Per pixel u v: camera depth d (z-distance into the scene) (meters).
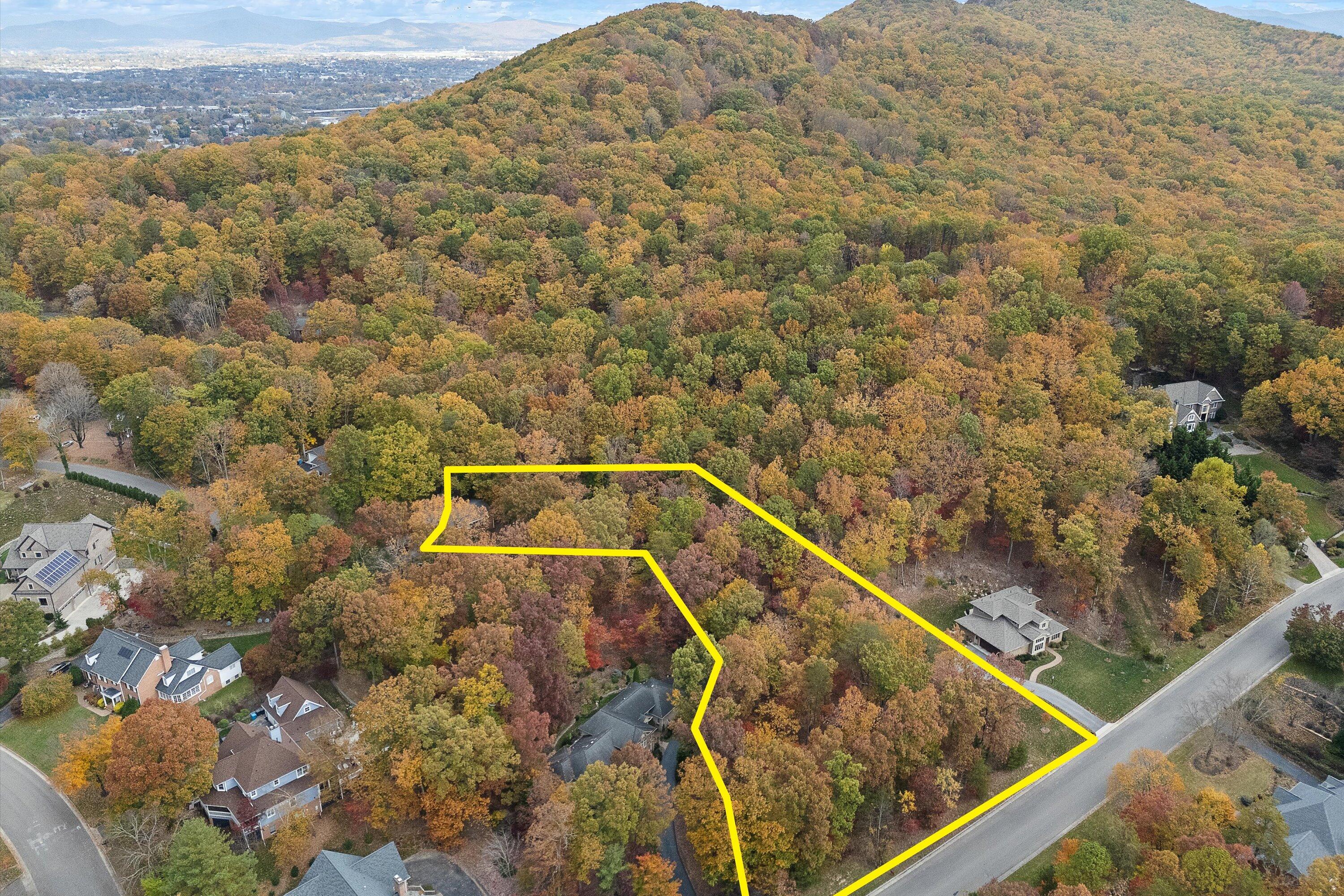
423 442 110.75
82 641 93.75
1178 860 69.81
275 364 130.62
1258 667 98.75
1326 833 73.38
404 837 78.31
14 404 121.00
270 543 93.62
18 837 73.81
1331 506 121.88
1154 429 118.62
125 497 115.81
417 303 153.25
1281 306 139.62
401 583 89.06
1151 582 111.31
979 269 152.50
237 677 90.69
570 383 126.94
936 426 114.38
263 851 75.44
